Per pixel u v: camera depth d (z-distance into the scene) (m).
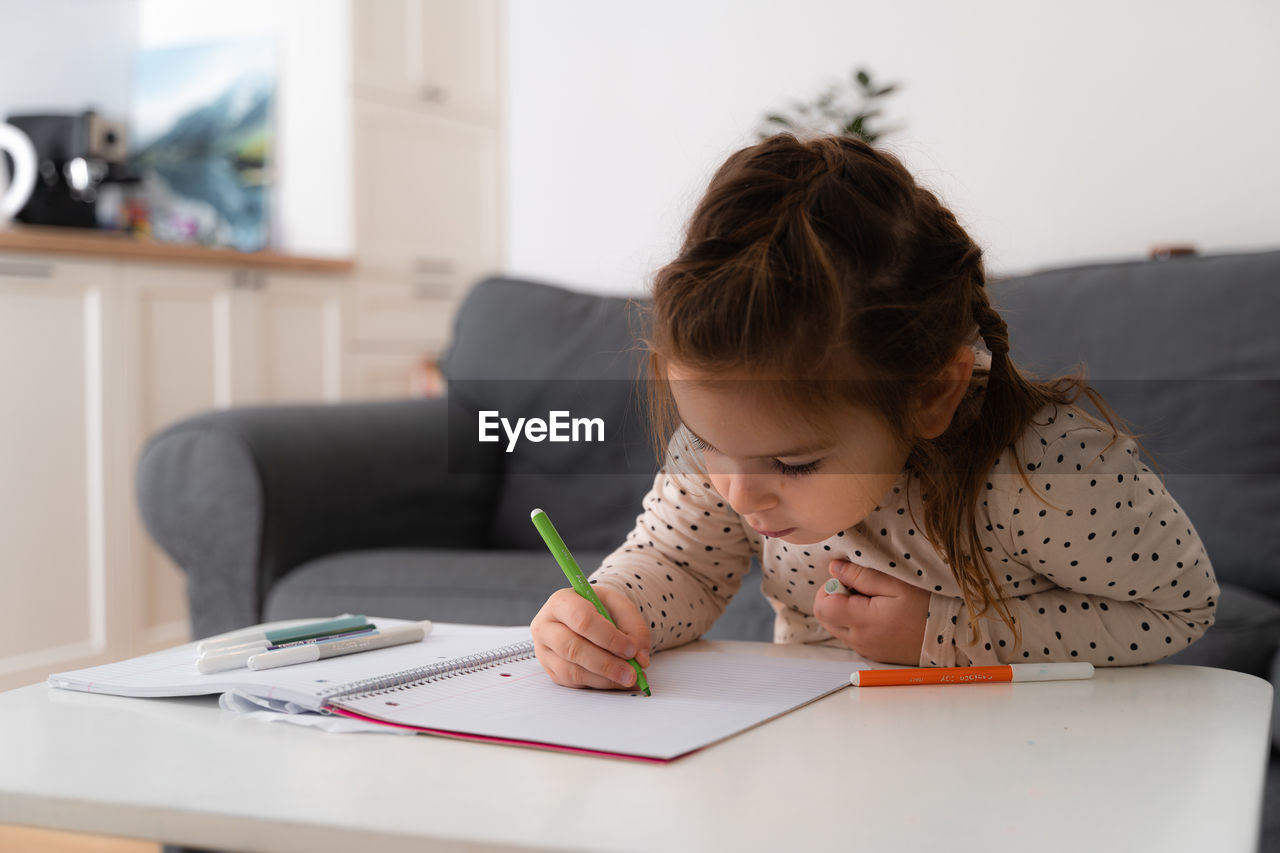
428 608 1.58
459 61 3.77
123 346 2.66
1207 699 0.67
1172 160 2.42
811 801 0.48
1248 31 2.33
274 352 3.12
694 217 0.74
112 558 2.64
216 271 2.91
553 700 0.65
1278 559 1.56
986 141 2.61
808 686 0.70
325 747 0.56
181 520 1.72
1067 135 2.53
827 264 0.66
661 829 0.44
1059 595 0.81
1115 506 0.77
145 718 0.62
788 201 0.69
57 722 0.61
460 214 3.80
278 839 0.46
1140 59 2.44
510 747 0.56
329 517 1.79
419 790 0.49
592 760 0.54
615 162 3.08
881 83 2.74
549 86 3.15
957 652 0.78
